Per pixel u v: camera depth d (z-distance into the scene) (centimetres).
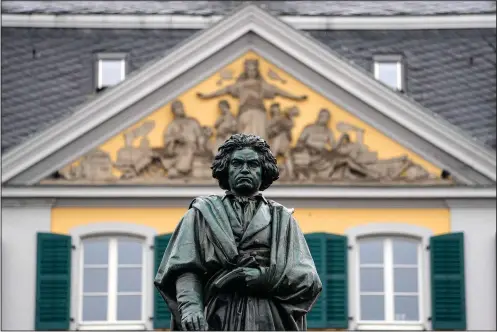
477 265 4100
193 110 4147
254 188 1220
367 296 4100
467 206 4125
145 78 4141
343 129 4150
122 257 4109
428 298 4088
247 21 4141
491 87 4338
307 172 4122
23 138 4178
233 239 1196
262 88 4144
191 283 1190
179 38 4412
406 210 4131
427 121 4150
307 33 4253
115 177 4128
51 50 4375
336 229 4112
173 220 4122
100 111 4141
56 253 4081
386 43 4403
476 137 4231
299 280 1187
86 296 4081
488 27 4447
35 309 4053
